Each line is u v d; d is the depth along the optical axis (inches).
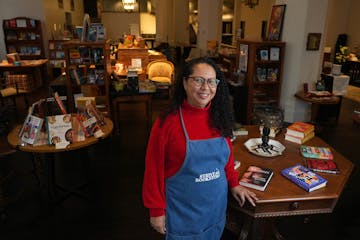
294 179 70.6
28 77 282.5
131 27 309.9
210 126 61.1
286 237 99.3
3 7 317.4
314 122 203.3
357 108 251.3
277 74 208.4
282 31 206.7
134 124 208.8
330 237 99.8
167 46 462.0
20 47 324.8
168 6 514.0
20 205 116.0
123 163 151.5
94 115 107.2
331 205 67.5
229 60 252.4
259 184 68.1
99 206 115.8
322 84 207.6
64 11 410.6
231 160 67.8
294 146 92.4
